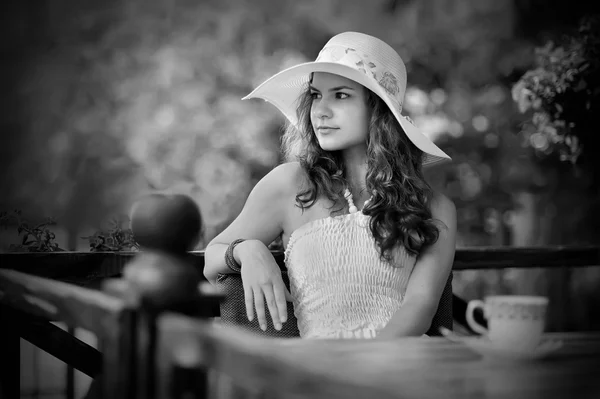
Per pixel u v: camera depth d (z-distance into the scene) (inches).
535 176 334.6
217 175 338.0
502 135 342.0
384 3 377.4
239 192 337.7
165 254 66.5
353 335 115.7
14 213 131.1
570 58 181.5
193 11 380.8
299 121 129.1
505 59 359.6
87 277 112.9
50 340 103.9
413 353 72.6
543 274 311.4
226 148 344.2
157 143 352.5
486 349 72.9
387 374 61.6
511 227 341.4
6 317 100.5
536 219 344.2
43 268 110.6
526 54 355.3
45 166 382.0
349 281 117.6
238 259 111.7
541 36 360.8
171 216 66.4
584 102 182.1
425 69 361.4
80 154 378.0
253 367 58.8
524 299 73.2
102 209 372.5
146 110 368.2
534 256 159.0
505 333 72.0
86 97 382.3
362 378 58.7
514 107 341.7
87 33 388.8
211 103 358.9
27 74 389.7
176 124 353.1
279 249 136.7
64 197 374.6
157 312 63.4
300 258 119.7
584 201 336.8
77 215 373.7
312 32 378.6
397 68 128.0
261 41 373.4
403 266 118.6
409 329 112.6
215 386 71.6
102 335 63.9
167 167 346.9
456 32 365.4
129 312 63.0
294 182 124.9
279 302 105.0
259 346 61.4
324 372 58.7
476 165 340.8
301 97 130.5
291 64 370.0
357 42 126.9
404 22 372.2
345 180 124.6
